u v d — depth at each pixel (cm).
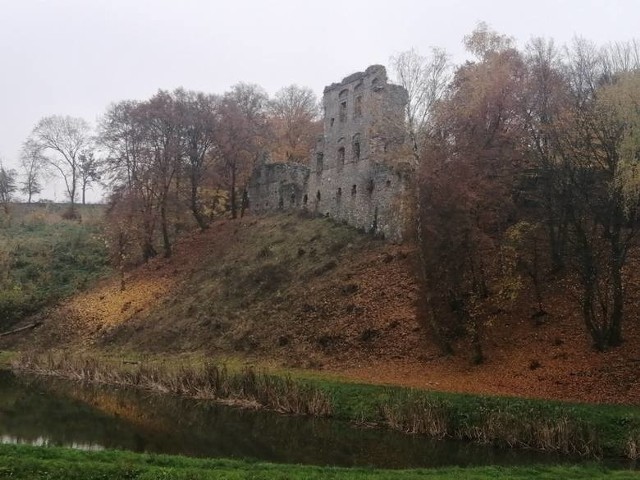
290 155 6378
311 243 4031
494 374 2350
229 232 4894
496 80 2975
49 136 7538
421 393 2130
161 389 2692
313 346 2967
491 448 1794
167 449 1728
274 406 2312
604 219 2372
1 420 2086
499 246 2844
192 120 5175
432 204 2709
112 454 1422
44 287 4844
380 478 1263
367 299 3127
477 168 2739
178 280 4372
